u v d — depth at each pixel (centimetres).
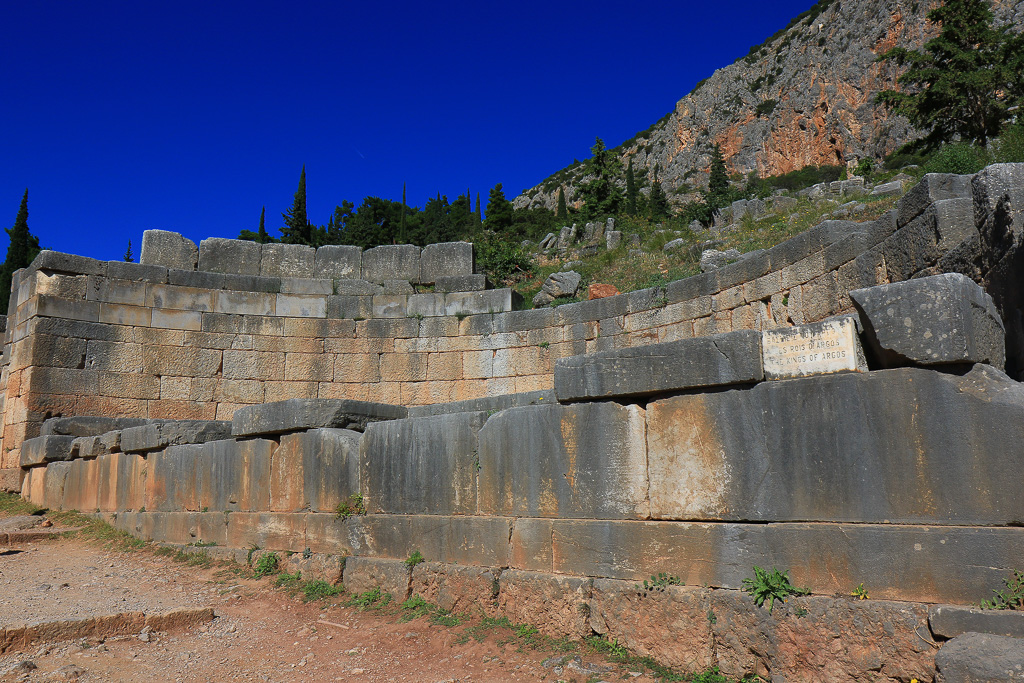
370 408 800
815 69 8019
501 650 505
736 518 439
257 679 482
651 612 460
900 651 367
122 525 1009
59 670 466
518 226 4281
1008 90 2106
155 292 1380
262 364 1402
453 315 1410
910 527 379
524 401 912
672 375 477
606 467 508
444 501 626
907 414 390
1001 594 349
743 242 1675
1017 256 503
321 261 1466
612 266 1838
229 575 773
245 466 836
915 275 743
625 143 11469
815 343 429
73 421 1220
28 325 1300
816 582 404
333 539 720
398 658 521
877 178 2127
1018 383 372
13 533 969
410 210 7244
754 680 414
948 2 2200
